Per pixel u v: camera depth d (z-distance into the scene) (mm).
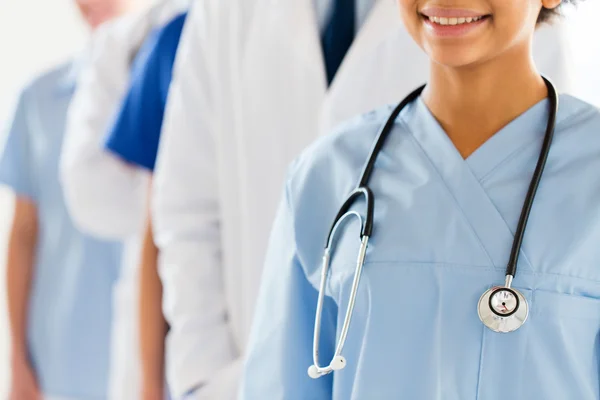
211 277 1676
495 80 1093
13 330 2494
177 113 1727
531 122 1104
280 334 1212
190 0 2094
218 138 1683
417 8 1056
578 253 1029
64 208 2473
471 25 1021
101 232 2266
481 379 1029
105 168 2215
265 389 1215
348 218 1141
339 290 1126
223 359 1641
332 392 1174
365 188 1127
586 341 1030
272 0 1639
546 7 1112
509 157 1096
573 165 1072
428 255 1072
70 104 2492
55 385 2484
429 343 1060
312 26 1615
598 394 1042
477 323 1038
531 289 1027
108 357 2445
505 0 1006
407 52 1533
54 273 2484
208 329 1652
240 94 1646
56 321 2473
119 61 2273
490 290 1018
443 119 1146
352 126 1230
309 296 1210
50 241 2494
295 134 1617
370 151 1186
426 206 1098
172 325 1718
